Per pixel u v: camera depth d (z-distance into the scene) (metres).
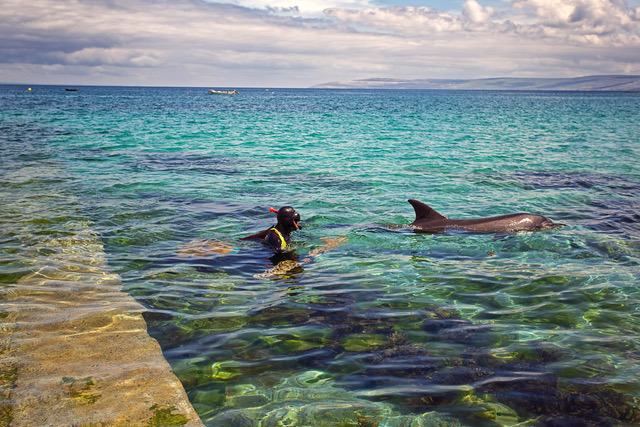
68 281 5.92
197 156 18.06
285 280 6.20
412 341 4.49
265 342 4.46
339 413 3.39
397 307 5.32
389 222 9.23
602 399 3.54
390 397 3.59
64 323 4.77
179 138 24.52
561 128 32.41
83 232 8.02
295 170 15.06
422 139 24.89
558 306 5.36
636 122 38.56
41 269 6.27
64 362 4.04
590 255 7.23
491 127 33.06
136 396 3.57
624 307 5.32
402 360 4.13
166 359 4.14
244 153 19.12
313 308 5.27
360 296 5.64
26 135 24.00
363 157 18.14
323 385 3.76
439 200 11.12
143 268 6.50
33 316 4.91
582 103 93.38
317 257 7.20
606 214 9.80
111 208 9.71
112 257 6.90
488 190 12.27
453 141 24.05
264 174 14.26
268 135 26.67
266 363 4.09
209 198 10.94
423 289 5.89
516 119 42.44
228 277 6.29
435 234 8.40
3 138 22.31
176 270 6.47
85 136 24.42
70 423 3.23
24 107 53.41
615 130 30.84
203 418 3.34
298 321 4.94
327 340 4.51
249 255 7.22
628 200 11.13
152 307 5.23
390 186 12.62
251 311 5.18
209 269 6.56
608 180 13.70
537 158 18.12
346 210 10.08
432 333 4.66
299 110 59.06
